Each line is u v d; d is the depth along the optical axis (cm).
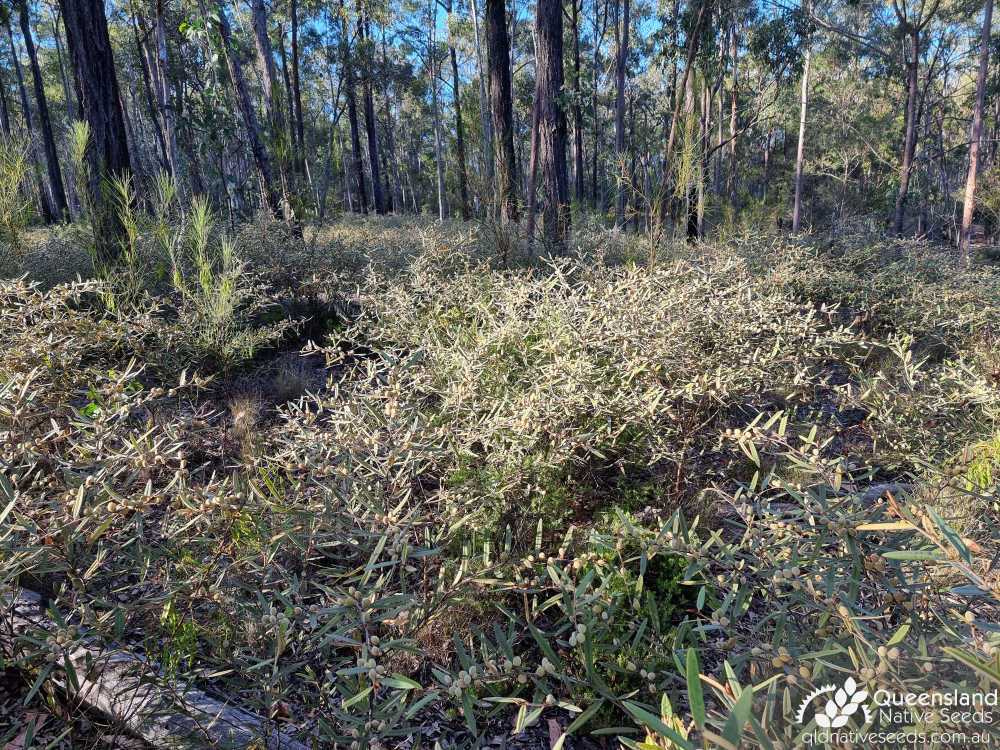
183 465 164
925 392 299
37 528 147
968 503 225
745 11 1759
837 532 131
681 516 153
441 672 140
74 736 163
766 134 2888
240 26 1906
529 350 315
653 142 1975
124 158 627
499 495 221
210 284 450
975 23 2334
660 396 247
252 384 427
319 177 2448
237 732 161
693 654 70
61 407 229
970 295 561
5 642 173
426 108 3359
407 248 702
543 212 863
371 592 145
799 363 319
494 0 934
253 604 170
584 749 170
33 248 571
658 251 655
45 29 2642
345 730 145
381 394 195
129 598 201
